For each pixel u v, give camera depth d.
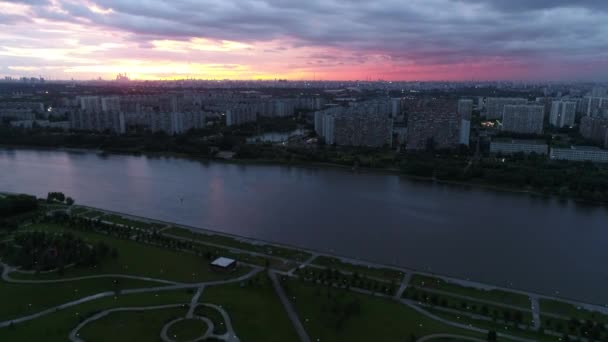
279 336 162.50
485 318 176.25
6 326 167.00
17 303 183.50
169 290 195.88
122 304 183.38
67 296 190.12
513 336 163.50
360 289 199.12
